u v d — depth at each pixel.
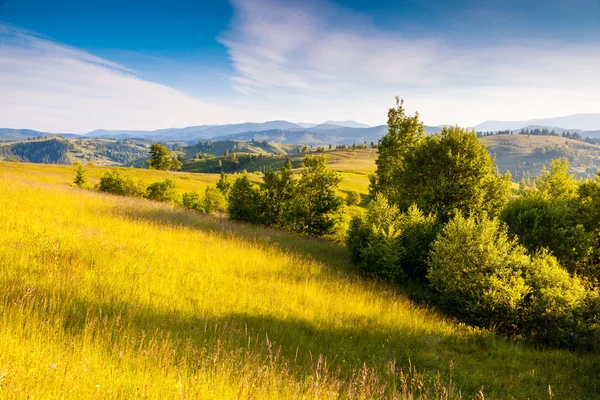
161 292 7.22
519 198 14.76
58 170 70.12
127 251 9.14
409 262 13.16
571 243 12.11
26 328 4.23
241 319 6.86
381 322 8.33
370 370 5.80
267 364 5.02
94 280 6.83
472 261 9.82
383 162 23.92
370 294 10.29
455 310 10.40
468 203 15.88
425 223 13.66
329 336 7.00
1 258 6.76
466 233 10.23
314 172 20.02
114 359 4.11
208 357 4.68
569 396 6.18
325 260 13.99
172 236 12.28
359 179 118.44
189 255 10.34
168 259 9.50
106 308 5.85
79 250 8.23
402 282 12.91
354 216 14.50
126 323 5.47
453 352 7.43
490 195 16.16
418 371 6.27
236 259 11.16
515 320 9.12
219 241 13.09
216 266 9.89
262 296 8.38
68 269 7.05
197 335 5.69
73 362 3.70
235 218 22.16
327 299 9.12
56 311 5.20
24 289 5.52
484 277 9.50
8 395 2.79
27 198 13.40
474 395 5.73
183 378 3.85
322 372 5.41
